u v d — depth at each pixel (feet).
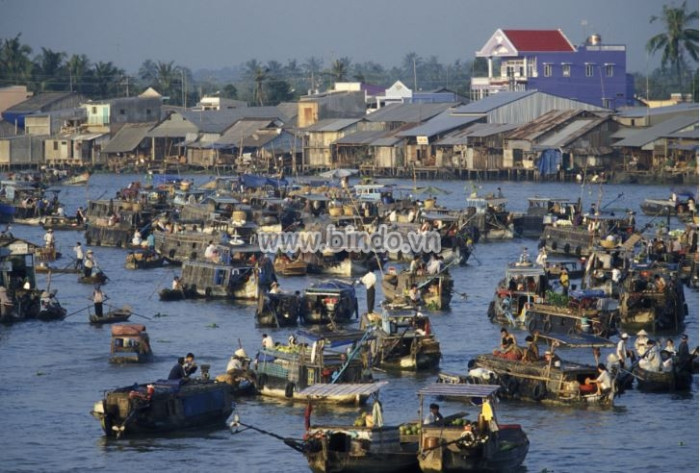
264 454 470.39
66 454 472.44
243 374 553.64
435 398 546.26
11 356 643.45
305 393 474.90
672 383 557.33
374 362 601.21
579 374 538.88
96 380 590.55
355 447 427.74
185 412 495.41
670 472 450.30
